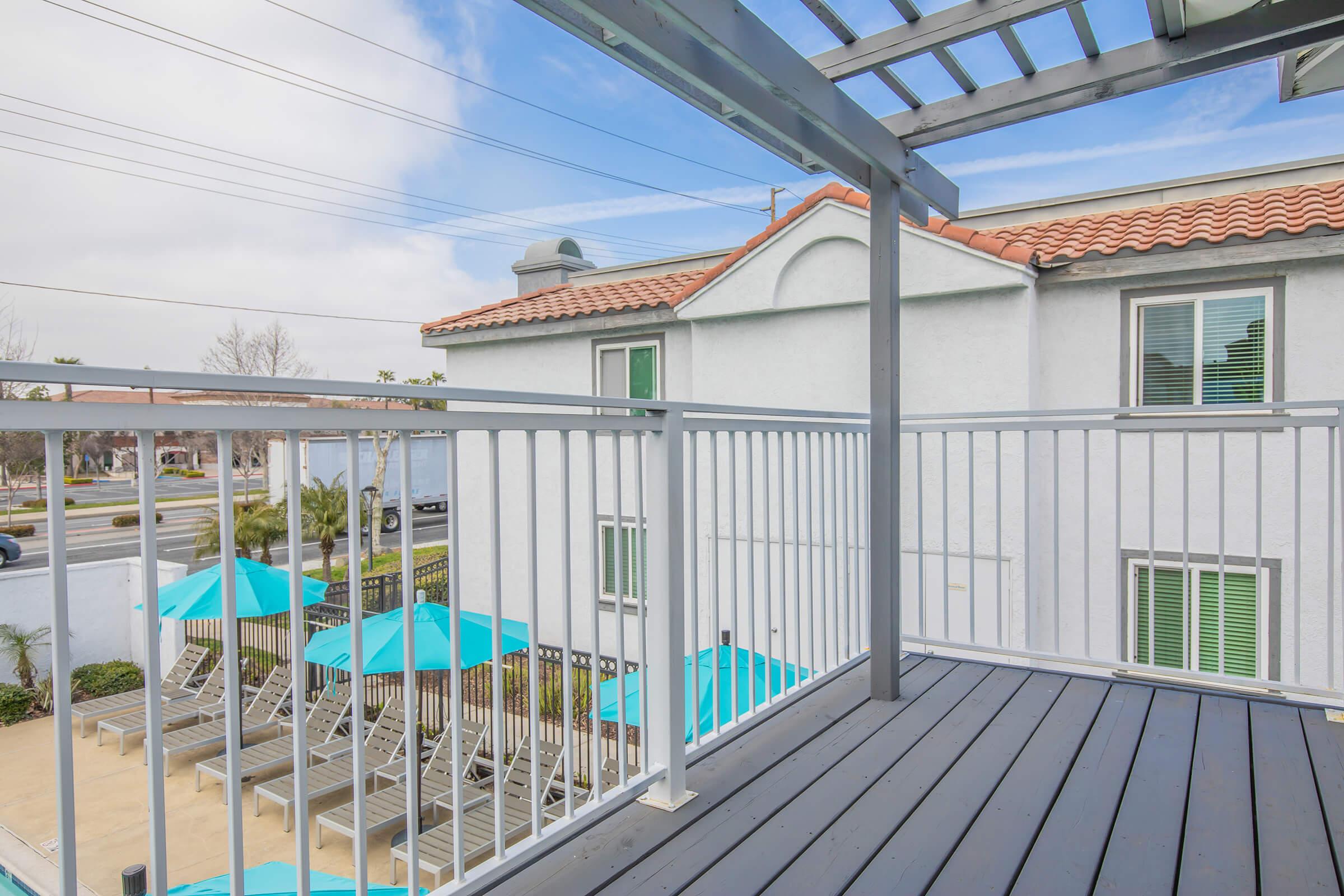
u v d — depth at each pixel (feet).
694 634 6.91
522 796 18.30
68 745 3.06
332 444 64.28
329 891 7.78
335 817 16.87
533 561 5.26
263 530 44.78
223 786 20.63
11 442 68.39
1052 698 9.18
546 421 5.25
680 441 6.61
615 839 5.89
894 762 7.34
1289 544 18.16
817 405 24.18
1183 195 23.94
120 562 30.58
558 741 21.79
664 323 28.07
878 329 9.02
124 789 20.47
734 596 7.58
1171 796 6.59
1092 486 20.29
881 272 8.99
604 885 5.26
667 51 5.99
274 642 29.37
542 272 39.75
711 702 12.69
